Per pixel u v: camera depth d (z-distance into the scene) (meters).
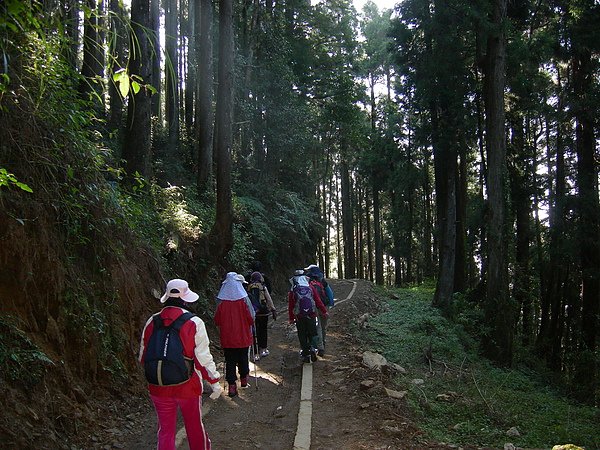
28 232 6.07
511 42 15.75
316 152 32.94
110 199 8.27
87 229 7.28
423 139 19.30
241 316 7.94
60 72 6.78
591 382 16.11
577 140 19.73
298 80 29.78
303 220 25.14
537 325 25.33
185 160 21.80
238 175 22.83
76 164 7.32
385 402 7.50
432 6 16.94
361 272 50.41
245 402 7.71
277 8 29.28
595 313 19.16
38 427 5.01
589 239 18.86
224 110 13.17
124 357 7.46
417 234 46.09
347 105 32.03
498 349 14.20
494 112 14.80
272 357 10.73
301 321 9.84
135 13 11.77
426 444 6.09
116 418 6.41
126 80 3.52
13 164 6.15
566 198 19.38
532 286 21.55
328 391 8.14
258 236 19.97
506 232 14.70
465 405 8.39
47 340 5.98
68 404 5.74
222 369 9.70
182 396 4.43
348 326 13.92
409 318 16.14
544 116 20.41
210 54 17.08
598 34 17.61
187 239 12.58
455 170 19.27
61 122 6.98
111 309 7.47
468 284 28.62
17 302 5.77
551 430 7.86
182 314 4.54
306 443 5.87
